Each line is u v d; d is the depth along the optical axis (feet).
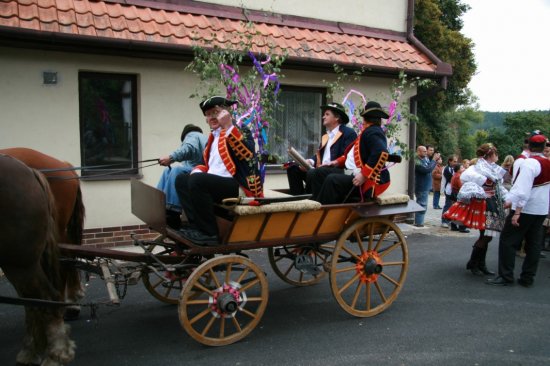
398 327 14.97
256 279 14.07
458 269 21.93
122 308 16.33
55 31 20.17
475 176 20.40
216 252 13.47
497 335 14.46
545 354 13.20
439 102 64.75
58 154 22.30
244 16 26.99
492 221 20.26
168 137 24.67
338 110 17.40
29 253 10.90
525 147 22.57
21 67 21.17
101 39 20.99
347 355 12.95
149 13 23.75
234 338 13.58
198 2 25.82
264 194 15.85
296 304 16.94
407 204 16.26
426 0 57.93
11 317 15.35
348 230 15.33
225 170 13.91
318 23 29.60
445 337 14.25
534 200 19.01
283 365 12.35
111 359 12.60
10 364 12.27
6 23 19.53
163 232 12.60
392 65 28.99
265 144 17.84
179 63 24.48
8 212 10.47
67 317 15.20
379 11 31.94
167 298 16.57
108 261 13.96
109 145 24.04
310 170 16.46
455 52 61.98
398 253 24.63
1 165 10.58
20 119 21.36
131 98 24.26
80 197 15.51
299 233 14.88
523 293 18.72
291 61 25.55
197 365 12.30
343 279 19.85
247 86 20.65
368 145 15.42
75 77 22.33
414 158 30.42
